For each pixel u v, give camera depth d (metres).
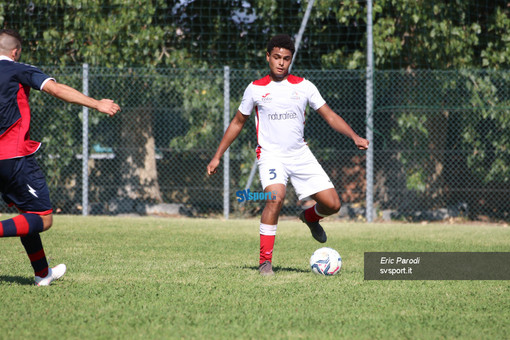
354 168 45.94
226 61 43.16
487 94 40.94
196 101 41.41
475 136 41.34
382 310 13.65
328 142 44.09
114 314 12.84
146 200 44.41
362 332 11.71
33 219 14.95
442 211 41.94
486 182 42.22
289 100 18.05
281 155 18.34
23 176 14.88
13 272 18.20
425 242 27.91
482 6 42.19
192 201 45.94
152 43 40.97
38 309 13.17
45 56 41.94
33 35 41.50
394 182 42.41
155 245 25.72
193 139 42.16
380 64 41.47
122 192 44.00
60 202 43.06
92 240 27.06
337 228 34.50
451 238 29.86
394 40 39.91
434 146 42.09
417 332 11.77
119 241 26.89
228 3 42.75
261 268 18.33
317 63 43.09
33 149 15.09
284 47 17.95
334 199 18.61
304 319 12.65
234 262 21.14
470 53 41.66
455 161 44.09
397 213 41.38
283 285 16.42
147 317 12.61
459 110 41.34
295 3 42.31
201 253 23.45
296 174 18.55
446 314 13.36
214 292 15.30
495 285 17.19
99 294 14.88
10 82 14.67
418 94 40.84
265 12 42.28
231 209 43.69
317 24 42.44
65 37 41.34
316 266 18.31
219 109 41.69
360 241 28.05
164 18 42.06
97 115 41.16
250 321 12.39
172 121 45.06
